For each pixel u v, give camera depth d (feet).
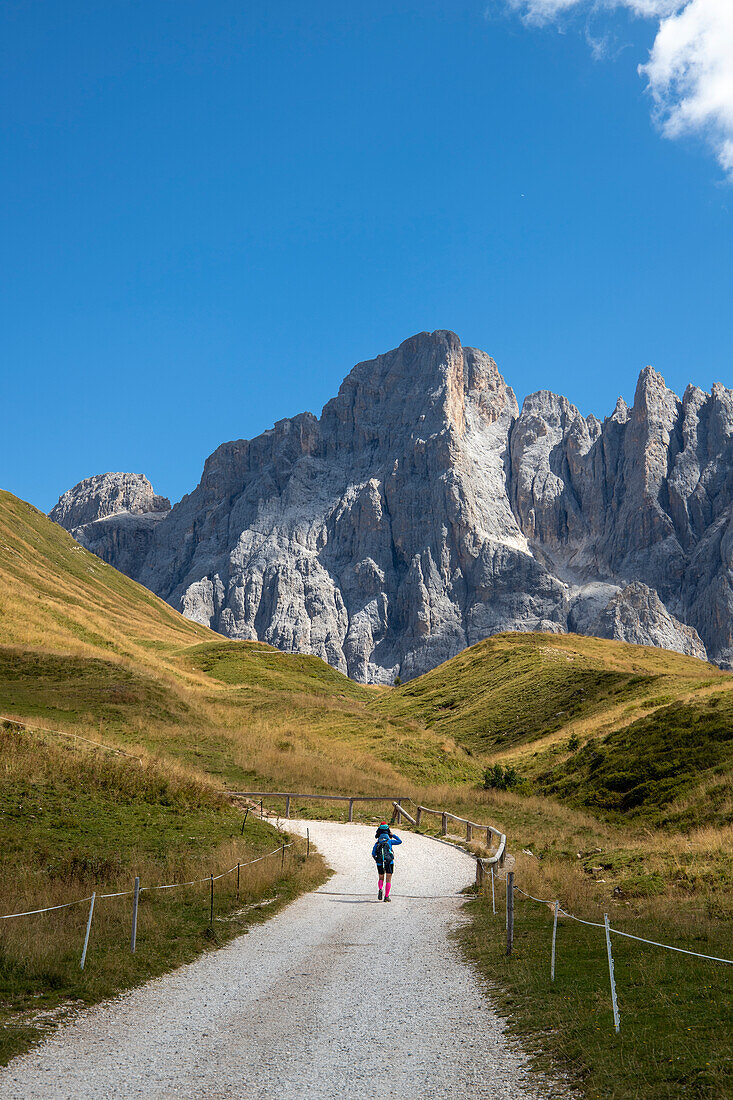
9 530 403.75
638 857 88.48
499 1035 33.86
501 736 242.58
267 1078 29.63
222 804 108.37
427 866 92.53
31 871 60.70
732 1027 30.73
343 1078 29.53
